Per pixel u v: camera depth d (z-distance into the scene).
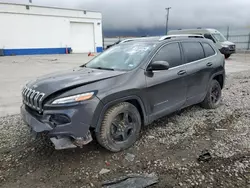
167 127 4.12
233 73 11.38
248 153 3.13
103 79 3.10
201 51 4.73
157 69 3.43
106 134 3.08
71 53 32.69
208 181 2.54
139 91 3.34
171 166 2.87
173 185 2.49
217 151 3.21
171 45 4.10
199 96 4.64
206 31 19.58
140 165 2.91
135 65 3.55
